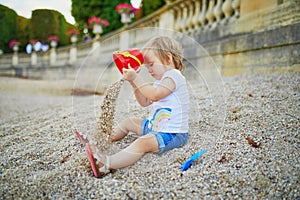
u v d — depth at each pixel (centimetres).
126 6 930
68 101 479
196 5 581
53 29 1424
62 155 196
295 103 236
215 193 143
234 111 242
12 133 272
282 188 143
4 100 591
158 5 985
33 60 1399
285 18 350
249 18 413
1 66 1461
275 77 322
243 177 152
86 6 1323
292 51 327
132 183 152
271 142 186
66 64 1202
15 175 173
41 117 333
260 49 377
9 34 1437
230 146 186
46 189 155
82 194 147
